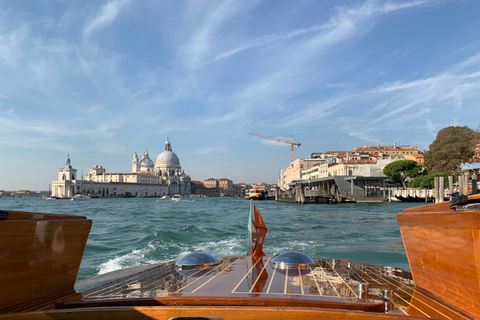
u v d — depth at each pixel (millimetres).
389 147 128875
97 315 2566
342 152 128875
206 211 47656
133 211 48312
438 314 2787
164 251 12508
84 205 80312
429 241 3020
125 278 3826
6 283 2812
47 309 2871
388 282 3963
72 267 3555
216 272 4105
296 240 15164
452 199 2525
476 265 2373
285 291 3125
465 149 66625
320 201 72688
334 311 2424
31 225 3008
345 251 12125
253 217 6117
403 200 73312
